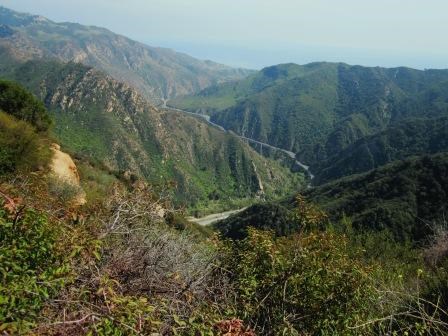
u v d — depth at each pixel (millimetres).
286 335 4875
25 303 2939
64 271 3395
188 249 5734
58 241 3902
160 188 6168
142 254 4809
